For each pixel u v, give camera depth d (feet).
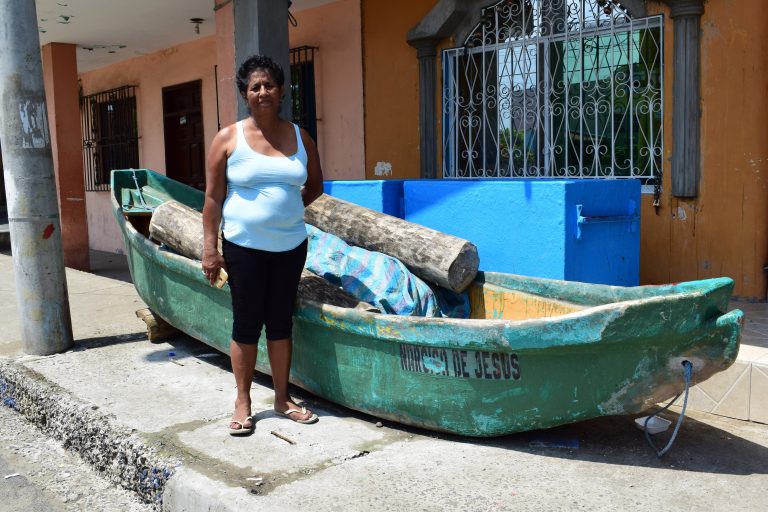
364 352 12.10
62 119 35.47
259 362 14.10
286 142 12.00
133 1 28.12
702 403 13.41
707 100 19.22
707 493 9.93
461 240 14.30
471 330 10.71
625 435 12.07
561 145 22.48
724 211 19.21
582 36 21.61
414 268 14.70
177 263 15.23
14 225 17.03
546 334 10.16
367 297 13.79
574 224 15.47
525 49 23.03
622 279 16.88
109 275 34.65
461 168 25.20
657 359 10.18
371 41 27.27
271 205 11.76
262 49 21.02
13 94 16.56
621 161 21.17
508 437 11.87
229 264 12.03
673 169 19.85
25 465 13.16
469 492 9.89
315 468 10.66
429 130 25.63
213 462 10.91
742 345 14.23
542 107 22.81
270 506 9.48
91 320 20.75
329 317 12.24
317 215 16.80
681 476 10.48
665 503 9.62
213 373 15.60
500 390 10.97
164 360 16.63
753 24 18.24
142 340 18.48
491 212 16.57
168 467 10.91
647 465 10.86
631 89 20.62
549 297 13.53
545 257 15.66
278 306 12.33
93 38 34.76
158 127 39.47
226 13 22.70
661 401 10.70
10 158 16.92
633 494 9.87
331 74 29.01
